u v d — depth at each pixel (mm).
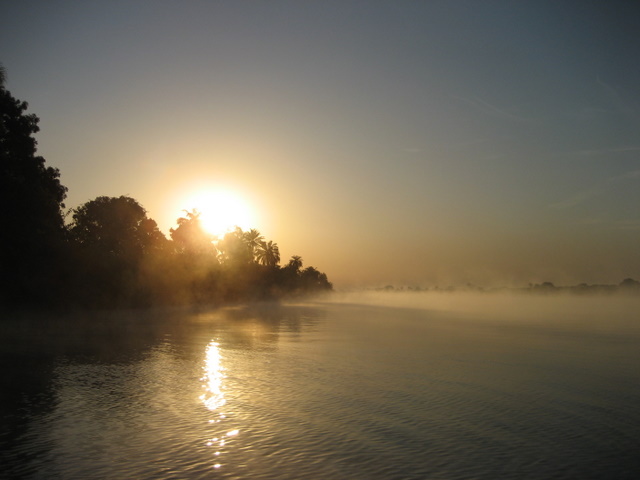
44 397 20000
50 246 55531
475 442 15359
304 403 19750
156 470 12781
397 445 14953
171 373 25469
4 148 46750
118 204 91812
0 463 13125
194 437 15336
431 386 23328
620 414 18750
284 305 135000
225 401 19828
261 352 34156
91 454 13820
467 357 33188
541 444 15281
